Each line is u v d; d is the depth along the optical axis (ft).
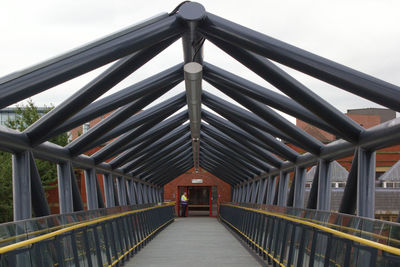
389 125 22.29
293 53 20.62
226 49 24.49
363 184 26.00
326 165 34.47
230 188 124.06
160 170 90.84
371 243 11.89
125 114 33.60
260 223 36.52
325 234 17.98
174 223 92.07
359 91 19.92
